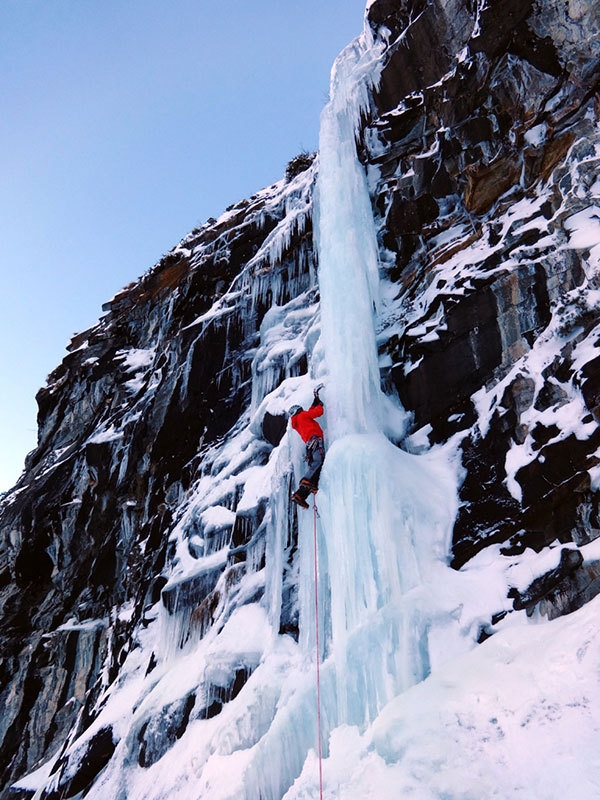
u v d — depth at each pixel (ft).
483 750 14.40
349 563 20.99
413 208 31.71
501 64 29.22
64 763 31.81
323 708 19.29
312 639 21.86
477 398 24.13
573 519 18.63
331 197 31.76
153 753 25.96
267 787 18.85
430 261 29.89
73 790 29.53
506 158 28.63
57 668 45.50
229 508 32.99
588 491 18.47
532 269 24.02
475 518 21.30
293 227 39.58
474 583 19.66
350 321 26.84
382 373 27.53
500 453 21.97
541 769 13.17
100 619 45.21
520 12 28.43
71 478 51.98
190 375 41.86
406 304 29.43
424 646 18.62
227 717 22.98
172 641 31.09
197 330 43.45
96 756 29.76
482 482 21.90
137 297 59.82
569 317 21.90
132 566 41.65
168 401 42.96
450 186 30.63
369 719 18.15
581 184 24.53
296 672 21.61
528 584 18.25
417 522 21.31
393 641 18.85
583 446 19.27
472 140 29.99
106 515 48.08
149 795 23.50
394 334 28.27
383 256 32.14
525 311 23.76
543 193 26.58
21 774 42.75
